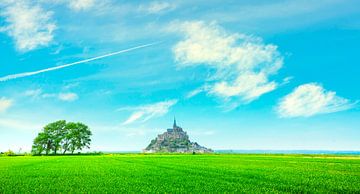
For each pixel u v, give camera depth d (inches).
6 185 1078.4
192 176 1432.1
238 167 2060.8
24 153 5915.4
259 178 1339.8
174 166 2162.9
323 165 2315.5
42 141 6269.7
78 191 948.0
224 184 1120.8
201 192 935.7
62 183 1146.7
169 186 1070.4
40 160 3235.7
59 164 2425.0
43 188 1007.6
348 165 2316.7
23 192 930.1
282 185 1081.4
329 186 1057.5
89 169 1863.9
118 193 913.5
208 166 2162.9
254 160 3184.1
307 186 1062.4
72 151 6412.4
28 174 1519.4
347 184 1117.7
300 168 1971.0
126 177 1386.6
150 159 3454.7
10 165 2289.6
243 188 1013.2
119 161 2952.8
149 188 1019.9
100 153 6373.0
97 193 915.4
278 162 2768.2
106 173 1587.1
